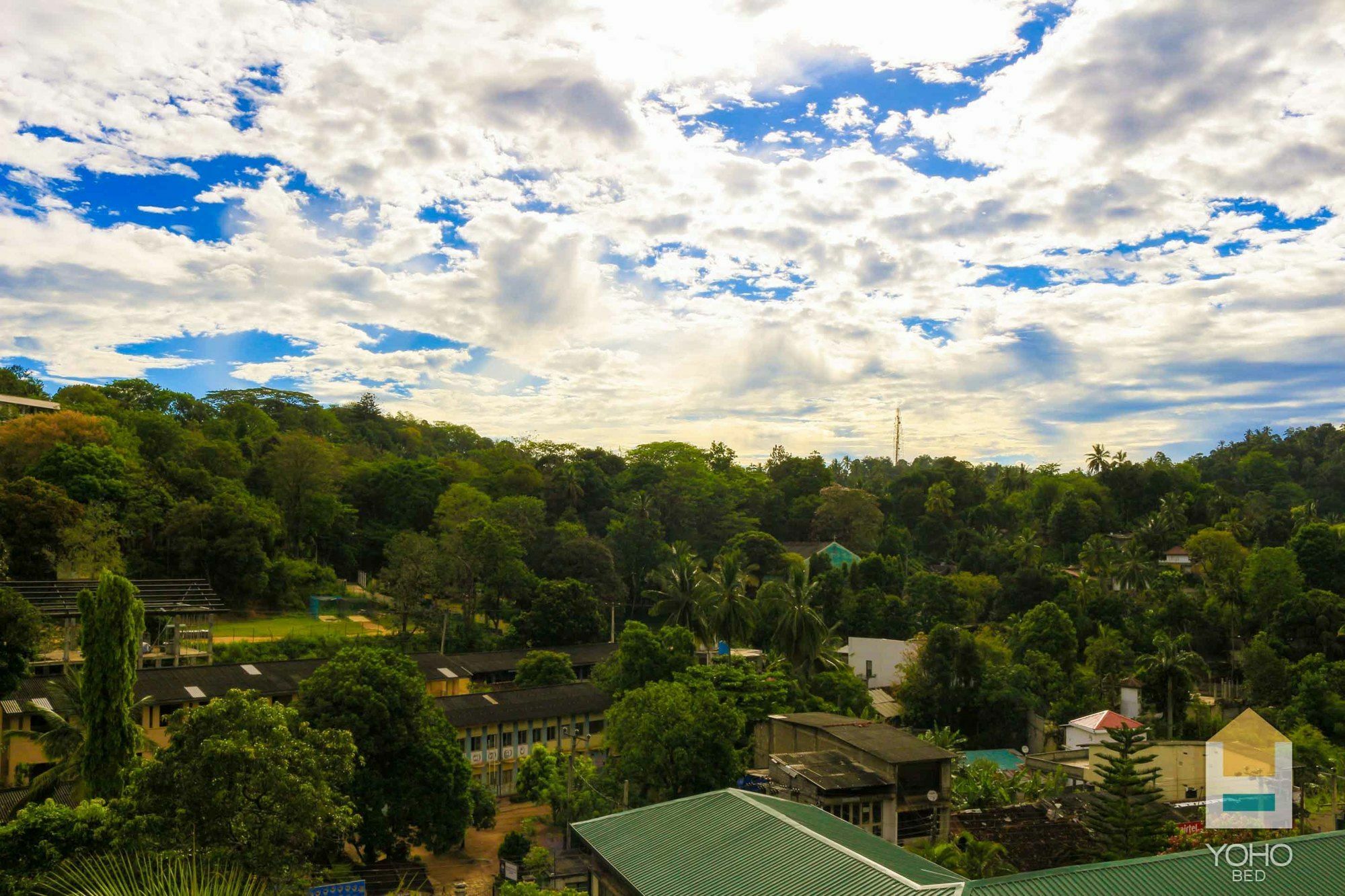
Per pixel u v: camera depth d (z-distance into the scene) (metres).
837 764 49.69
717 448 177.38
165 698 54.19
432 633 83.12
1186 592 105.69
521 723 64.06
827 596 101.56
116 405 104.06
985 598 107.12
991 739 78.62
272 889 29.38
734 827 30.48
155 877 15.57
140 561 77.25
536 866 44.00
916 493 148.62
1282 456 185.88
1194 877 26.41
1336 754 63.00
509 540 91.88
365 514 113.25
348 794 42.53
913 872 26.16
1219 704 84.19
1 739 49.06
